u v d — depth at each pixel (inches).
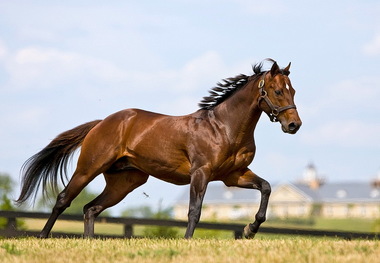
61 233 689.0
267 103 504.1
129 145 559.2
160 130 542.9
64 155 608.1
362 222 4562.0
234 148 514.6
